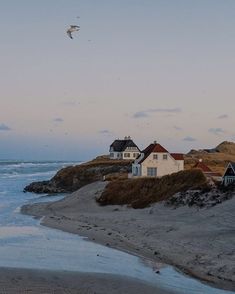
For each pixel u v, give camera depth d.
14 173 175.62
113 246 38.00
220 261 30.39
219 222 42.84
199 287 25.59
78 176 103.62
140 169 79.38
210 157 133.00
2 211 62.78
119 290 24.73
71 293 23.69
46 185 101.88
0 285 24.48
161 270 29.58
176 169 80.00
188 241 36.91
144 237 41.00
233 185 52.25
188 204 52.69
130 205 60.41
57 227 49.03
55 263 31.19
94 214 57.75
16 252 34.91
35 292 23.41
